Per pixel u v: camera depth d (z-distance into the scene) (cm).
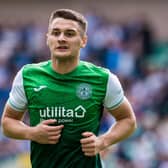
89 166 1625
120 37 4253
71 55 1597
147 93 3812
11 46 4212
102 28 4256
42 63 1648
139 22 4434
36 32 4356
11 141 3247
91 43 4156
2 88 3869
